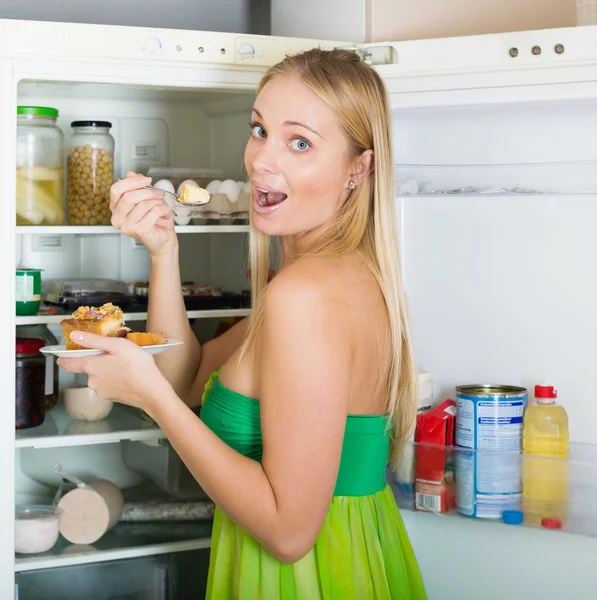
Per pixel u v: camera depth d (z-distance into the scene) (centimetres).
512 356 178
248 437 124
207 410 129
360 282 119
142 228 142
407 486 172
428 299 186
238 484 111
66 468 181
